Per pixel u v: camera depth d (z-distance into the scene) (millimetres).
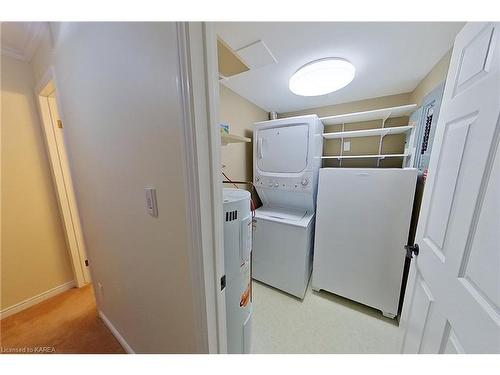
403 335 1121
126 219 977
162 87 617
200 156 584
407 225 1522
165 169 682
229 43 1180
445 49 1233
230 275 1005
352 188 1710
